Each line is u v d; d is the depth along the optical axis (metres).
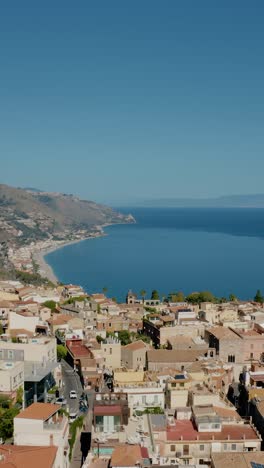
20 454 78.06
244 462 80.38
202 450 86.56
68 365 158.25
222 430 91.00
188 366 136.50
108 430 87.56
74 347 165.38
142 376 120.75
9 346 134.12
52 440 83.62
